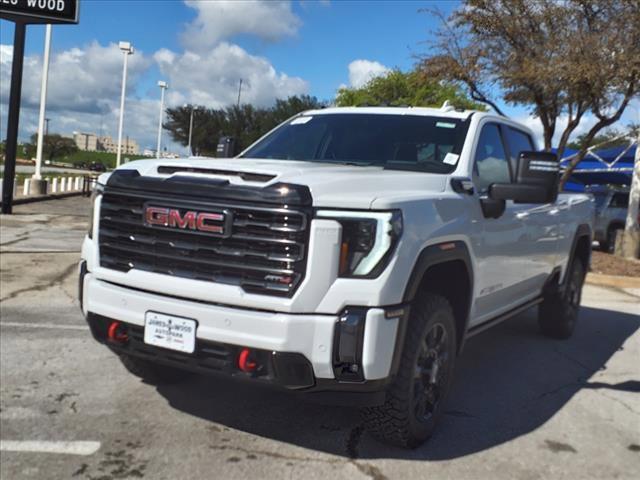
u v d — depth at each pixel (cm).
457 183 427
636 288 1133
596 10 1348
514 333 727
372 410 368
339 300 326
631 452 410
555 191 435
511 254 508
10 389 448
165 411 426
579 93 1369
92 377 482
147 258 362
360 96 3234
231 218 334
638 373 593
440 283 421
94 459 354
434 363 396
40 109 2598
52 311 682
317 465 363
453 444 404
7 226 1474
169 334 350
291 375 331
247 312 330
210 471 348
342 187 342
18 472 334
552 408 484
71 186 3167
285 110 6450
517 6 1379
